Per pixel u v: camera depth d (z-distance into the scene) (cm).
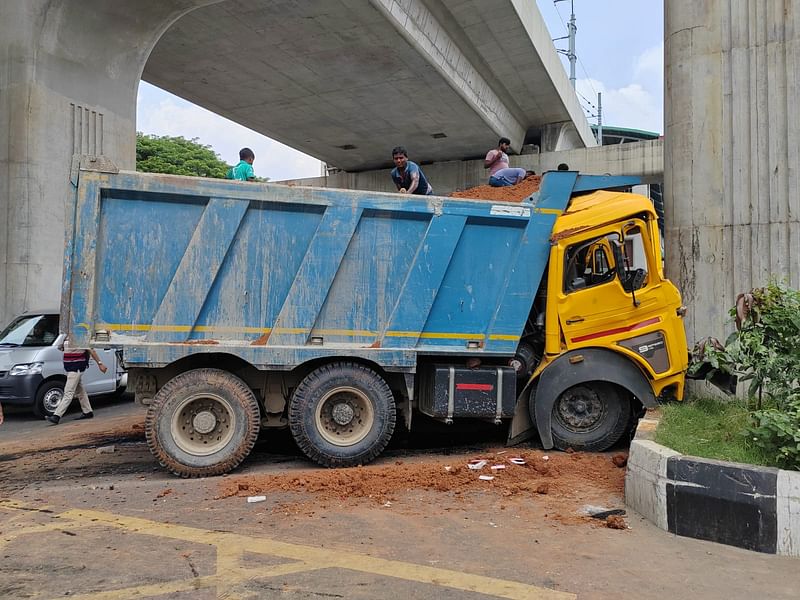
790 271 721
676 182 792
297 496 535
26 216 1188
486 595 346
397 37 1761
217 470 607
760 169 740
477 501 522
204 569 379
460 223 663
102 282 594
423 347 660
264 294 626
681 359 679
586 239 680
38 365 987
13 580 362
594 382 689
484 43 2080
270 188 622
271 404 655
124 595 342
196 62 1962
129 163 1378
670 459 456
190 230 612
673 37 796
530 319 709
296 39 1778
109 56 1315
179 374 634
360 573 374
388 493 543
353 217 639
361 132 2762
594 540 435
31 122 1186
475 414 665
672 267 795
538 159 2936
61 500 526
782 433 450
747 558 406
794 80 725
